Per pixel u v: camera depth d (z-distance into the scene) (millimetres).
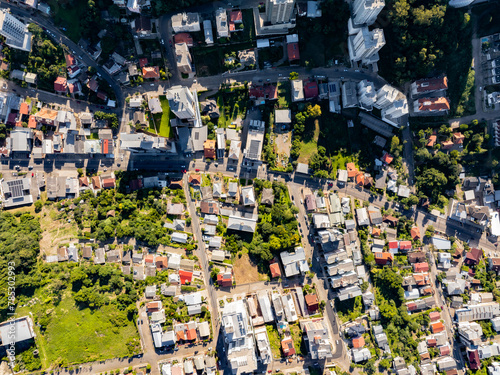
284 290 117938
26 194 117250
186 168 121688
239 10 116250
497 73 119625
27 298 109188
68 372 109312
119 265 114062
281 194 120562
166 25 117250
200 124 120312
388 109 117312
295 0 113125
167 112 121188
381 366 118500
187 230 118562
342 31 118375
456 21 111938
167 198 119562
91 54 117188
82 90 119375
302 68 120750
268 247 115250
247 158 119125
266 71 120875
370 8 101625
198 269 116688
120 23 115812
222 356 113562
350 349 117875
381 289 121562
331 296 118875
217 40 117312
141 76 118875
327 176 121062
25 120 118125
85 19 111750
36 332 108812
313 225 120250
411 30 111188
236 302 109438
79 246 114438
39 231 114188
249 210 120688
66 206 117438
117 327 110688
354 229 120875
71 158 121000
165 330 111000
